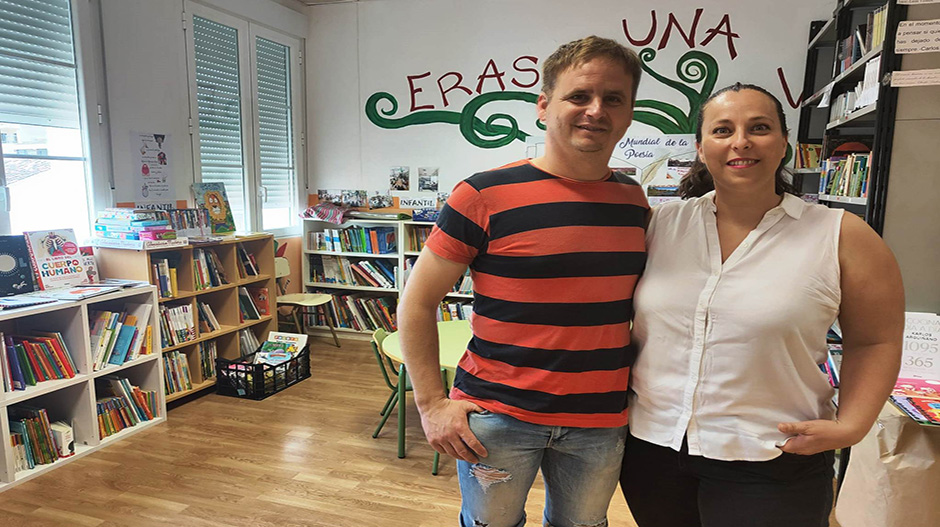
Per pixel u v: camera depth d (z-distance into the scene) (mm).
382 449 3039
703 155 1224
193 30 4113
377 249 5145
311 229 5465
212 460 2895
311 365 4473
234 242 4031
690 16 4457
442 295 1298
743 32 4371
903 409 1802
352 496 2570
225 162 4512
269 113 5020
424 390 1286
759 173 1137
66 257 3178
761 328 1122
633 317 1334
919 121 2158
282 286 5145
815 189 4324
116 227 3361
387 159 5297
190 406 3623
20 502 2484
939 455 1783
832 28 3766
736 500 1199
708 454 1208
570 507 1365
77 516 2385
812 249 1131
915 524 1818
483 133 5000
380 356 3145
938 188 2166
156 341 3332
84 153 3375
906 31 2115
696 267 1223
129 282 3299
